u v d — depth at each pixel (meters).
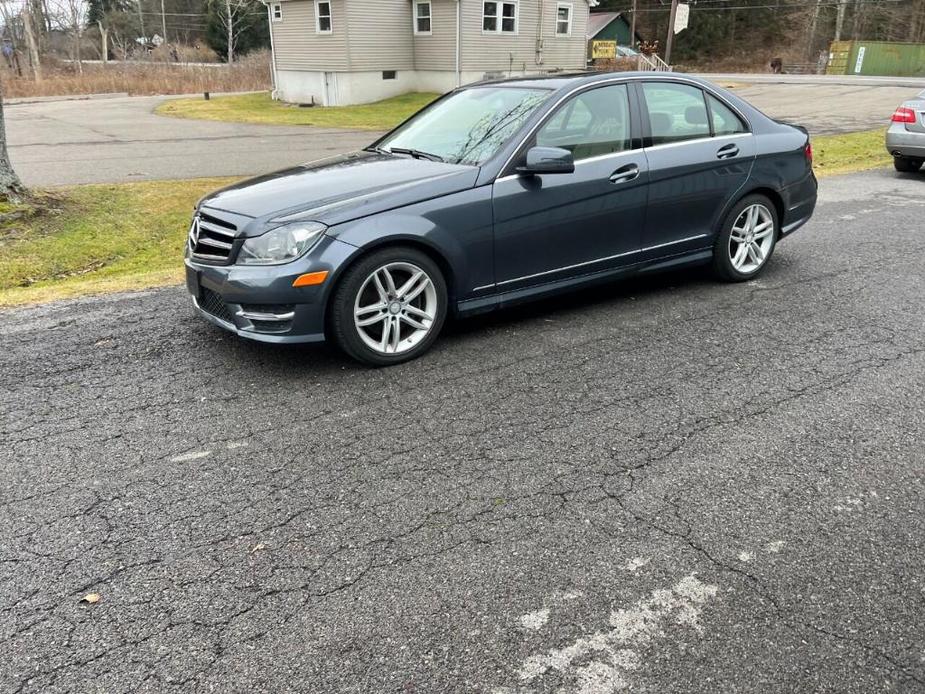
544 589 2.51
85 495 3.09
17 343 4.79
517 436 3.54
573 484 3.14
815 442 3.47
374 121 21.11
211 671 2.19
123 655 2.25
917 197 9.48
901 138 10.78
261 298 3.95
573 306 5.48
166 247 7.52
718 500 3.01
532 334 4.90
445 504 3.00
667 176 5.11
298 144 15.98
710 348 4.62
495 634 2.32
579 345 4.70
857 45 42.78
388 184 4.29
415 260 4.27
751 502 3.00
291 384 4.14
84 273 6.70
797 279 6.04
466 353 4.57
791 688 2.12
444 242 4.28
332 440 3.52
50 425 3.69
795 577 2.56
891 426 3.61
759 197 5.76
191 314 5.32
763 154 5.63
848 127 17.47
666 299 5.60
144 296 5.77
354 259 4.05
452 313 4.57
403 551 2.71
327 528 2.85
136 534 2.83
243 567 2.63
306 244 3.95
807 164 6.00
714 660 2.21
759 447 3.42
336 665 2.21
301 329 4.04
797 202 6.00
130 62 49.25
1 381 4.21
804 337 4.79
